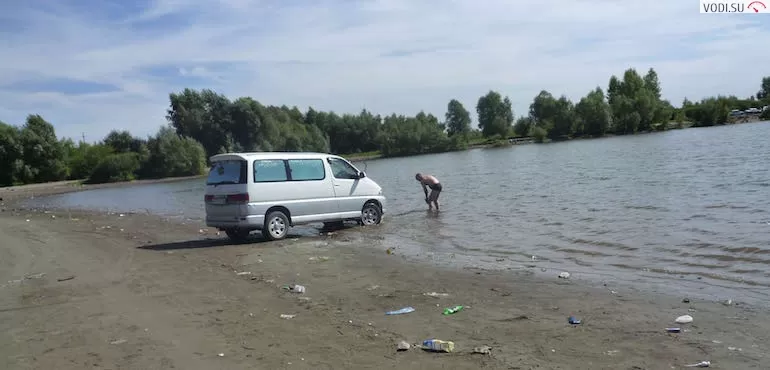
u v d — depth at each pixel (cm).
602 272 924
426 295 817
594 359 535
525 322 666
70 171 8062
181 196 3953
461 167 5069
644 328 621
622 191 2123
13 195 5478
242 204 1393
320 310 750
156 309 773
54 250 1388
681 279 842
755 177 2181
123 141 8469
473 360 546
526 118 11294
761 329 598
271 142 8569
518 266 1012
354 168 1658
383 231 1570
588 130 10369
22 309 802
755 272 851
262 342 621
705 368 501
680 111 10931
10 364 575
